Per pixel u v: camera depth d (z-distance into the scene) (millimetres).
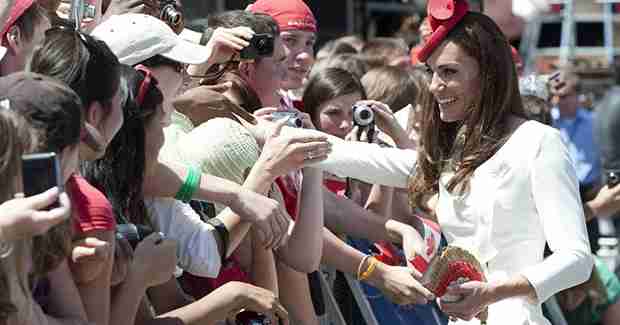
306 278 13531
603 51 36156
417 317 15117
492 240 11953
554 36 36125
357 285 14680
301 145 11969
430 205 12945
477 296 11508
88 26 13586
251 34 13523
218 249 11852
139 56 11883
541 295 11555
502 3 24969
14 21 11367
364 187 15797
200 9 24922
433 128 12547
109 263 9836
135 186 10938
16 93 9039
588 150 27109
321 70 16234
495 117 12055
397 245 14820
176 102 13016
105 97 10109
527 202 11875
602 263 19625
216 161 12258
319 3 30906
